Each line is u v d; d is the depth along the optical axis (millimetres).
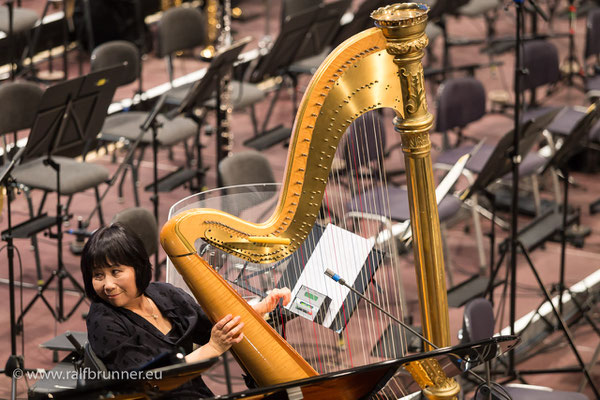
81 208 18156
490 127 22844
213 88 17000
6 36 22797
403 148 7105
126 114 18328
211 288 7539
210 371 13117
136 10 24781
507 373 13234
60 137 13758
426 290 7395
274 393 6523
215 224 7500
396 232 16625
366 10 19672
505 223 18562
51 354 13234
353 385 6902
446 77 26188
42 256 16188
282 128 19141
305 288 8516
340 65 6758
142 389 6250
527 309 15453
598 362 14281
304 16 18453
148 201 18641
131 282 7680
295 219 7344
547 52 19750
